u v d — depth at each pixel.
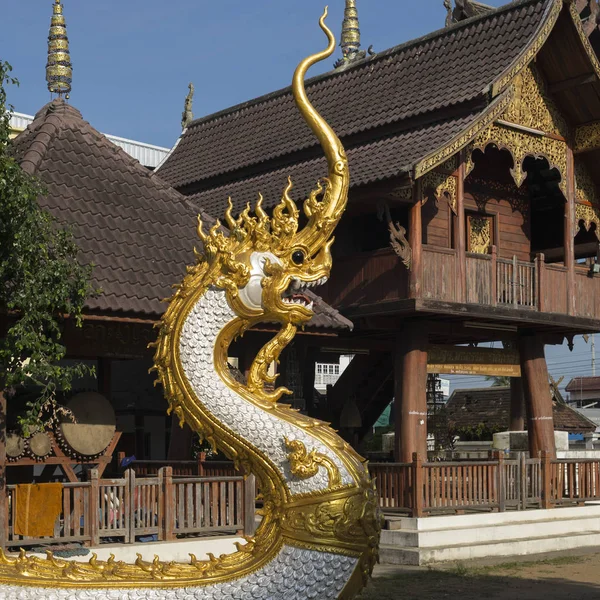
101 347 12.83
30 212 10.09
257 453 6.21
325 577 5.99
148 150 27.23
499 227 20.72
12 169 9.98
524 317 18.72
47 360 10.27
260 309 6.34
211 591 6.05
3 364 10.66
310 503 6.05
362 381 22.72
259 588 6.04
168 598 6.00
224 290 6.34
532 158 20.61
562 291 19.62
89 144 14.89
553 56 18.84
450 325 19.27
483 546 15.55
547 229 22.17
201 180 21.84
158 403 19.50
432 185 17.47
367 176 16.88
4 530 11.10
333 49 6.52
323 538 6.01
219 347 6.38
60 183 13.85
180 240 14.27
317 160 19.75
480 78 17.86
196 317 6.34
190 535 13.27
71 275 11.35
